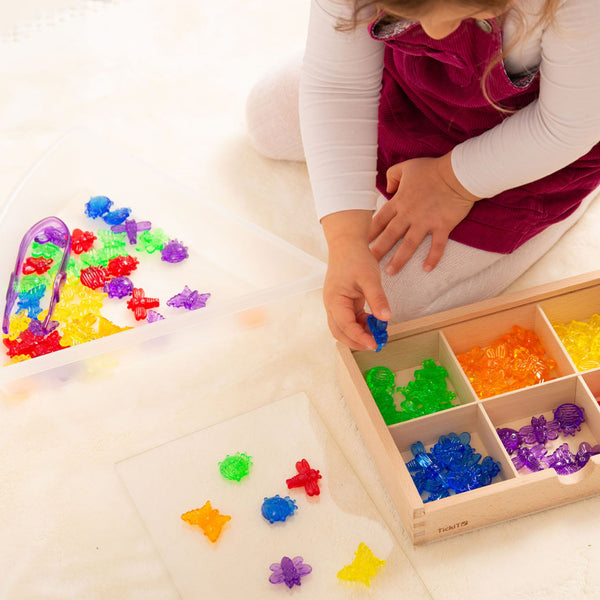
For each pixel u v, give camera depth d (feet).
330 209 3.93
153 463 4.08
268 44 5.28
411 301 4.19
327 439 4.10
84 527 3.97
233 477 4.00
